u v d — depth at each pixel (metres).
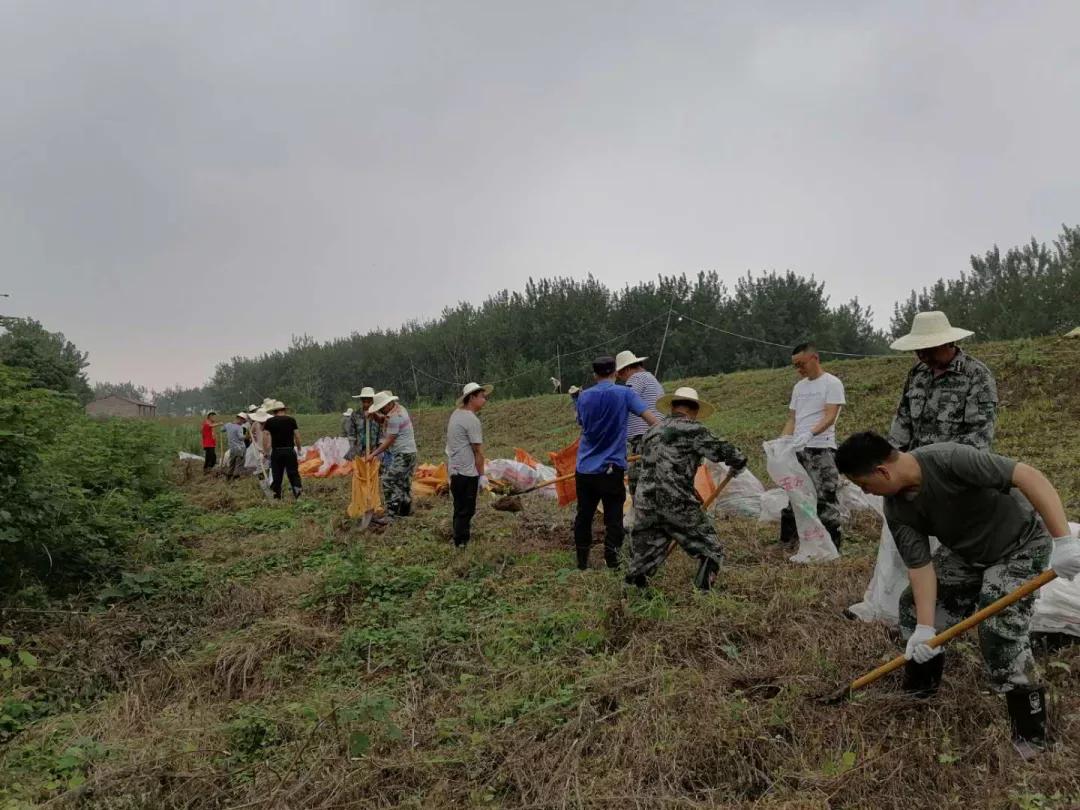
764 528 7.77
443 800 3.39
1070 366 14.84
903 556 3.65
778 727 3.68
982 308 41.50
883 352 57.25
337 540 8.72
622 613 5.09
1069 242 40.00
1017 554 3.50
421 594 6.39
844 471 3.51
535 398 29.70
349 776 3.55
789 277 55.19
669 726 3.71
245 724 4.12
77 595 6.50
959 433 4.64
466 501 7.86
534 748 3.69
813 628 4.77
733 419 18.14
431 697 4.45
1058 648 4.42
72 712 4.66
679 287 55.94
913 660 3.72
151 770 3.69
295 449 13.00
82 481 10.00
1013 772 3.28
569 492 8.72
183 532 9.64
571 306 56.38
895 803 3.16
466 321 62.16
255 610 6.24
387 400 9.76
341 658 5.16
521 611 5.63
